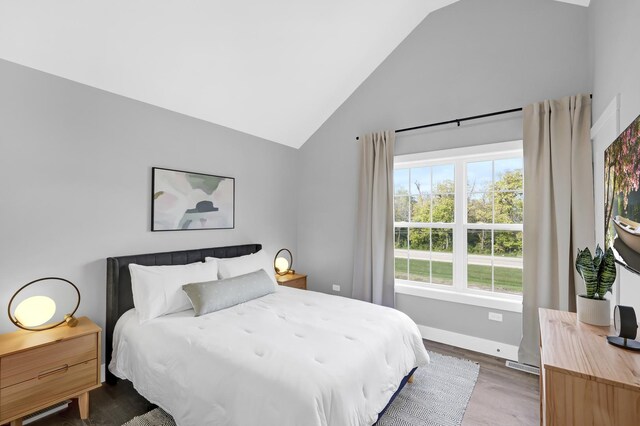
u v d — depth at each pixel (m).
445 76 3.19
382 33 3.23
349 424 1.40
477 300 2.97
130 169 2.62
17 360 1.70
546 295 2.54
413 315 3.37
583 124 2.44
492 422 1.93
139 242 2.68
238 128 3.53
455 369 2.60
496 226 3.00
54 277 2.19
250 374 1.49
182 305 2.40
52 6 1.86
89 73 2.29
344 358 1.63
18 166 2.04
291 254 4.27
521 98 2.79
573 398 1.08
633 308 1.38
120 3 1.99
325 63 3.24
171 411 1.70
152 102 2.74
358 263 3.66
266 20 2.54
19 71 2.04
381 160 3.51
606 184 1.86
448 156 3.15
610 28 1.92
